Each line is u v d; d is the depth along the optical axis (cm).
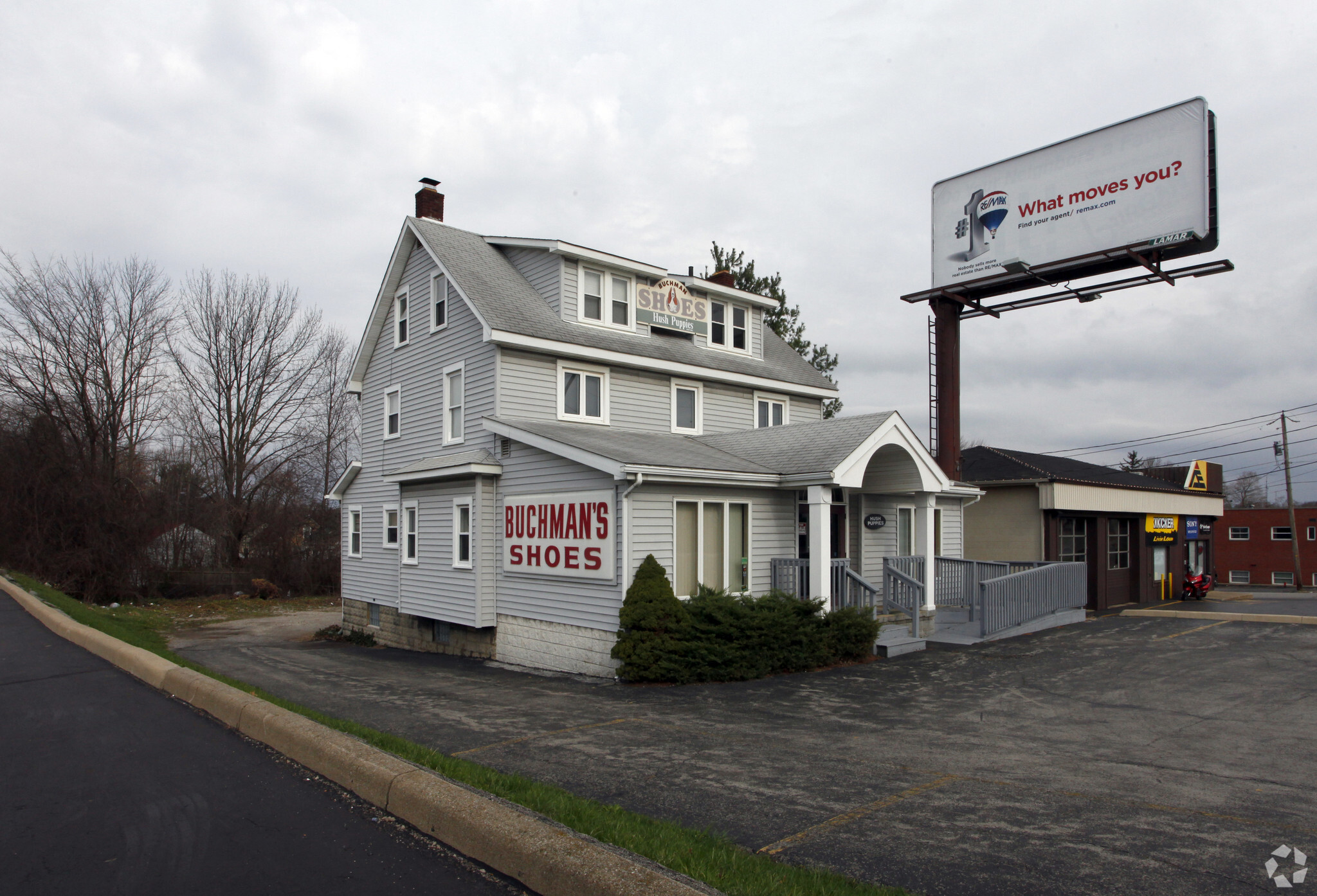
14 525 3466
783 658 1312
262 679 1351
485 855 482
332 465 4994
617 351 1875
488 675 1476
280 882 457
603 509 1440
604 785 666
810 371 2494
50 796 609
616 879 408
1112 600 2741
